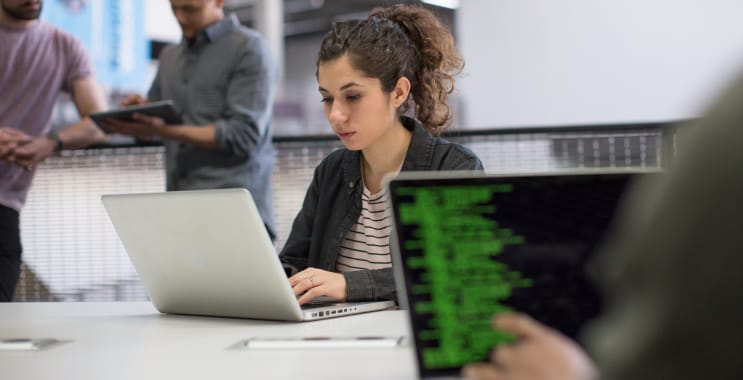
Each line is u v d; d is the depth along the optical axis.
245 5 8.77
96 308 1.66
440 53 1.84
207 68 2.80
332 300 1.57
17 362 1.07
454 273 0.79
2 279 2.83
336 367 0.95
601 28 6.71
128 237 1.47
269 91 2.82
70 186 3.14
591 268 0.79
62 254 3.15
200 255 1.38
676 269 0.42
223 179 2.77
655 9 6.57
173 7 2.78
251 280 1.34
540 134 2.75
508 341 0.77
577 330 0.77
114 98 5.82
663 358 0.43
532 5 6.88
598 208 0.80
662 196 0.43
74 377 0.96
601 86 6.75
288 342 1.11
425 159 1.75
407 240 0.79
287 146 2.97
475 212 0.80
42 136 2.88
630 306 0.47
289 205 2.97
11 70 2.91
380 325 1.28
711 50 6.41
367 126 1.67
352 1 10.44
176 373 0.96
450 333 0.78
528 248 0.80
